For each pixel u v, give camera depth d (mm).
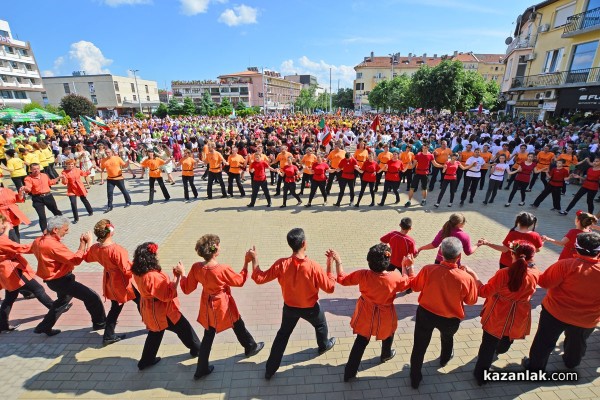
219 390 3486
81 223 8805
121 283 4098
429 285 3256
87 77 79562
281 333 3564
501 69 80812
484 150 10898
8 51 57938
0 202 6355
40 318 4809
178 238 7746
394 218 8930
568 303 3281
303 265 3438
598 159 8148
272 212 9641
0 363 3914
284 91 122688
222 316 3529
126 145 17016
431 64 82812
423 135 17516
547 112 22484
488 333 3365
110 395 3441
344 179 9797
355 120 39000
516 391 3420
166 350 4129
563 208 9633
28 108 44812
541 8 23859
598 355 3922
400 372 3701
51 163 13469
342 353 4016
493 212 9297
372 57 88875
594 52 18844
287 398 3371
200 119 40500
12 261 4355
